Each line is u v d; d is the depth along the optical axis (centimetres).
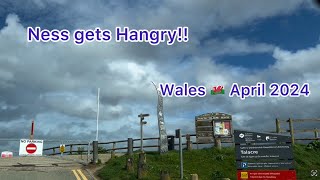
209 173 1973
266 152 1313
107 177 1653
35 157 2681
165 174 1545
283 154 1296
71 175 1730
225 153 2223
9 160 2381
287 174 1283
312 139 2444
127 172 1714
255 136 1330
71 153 3064
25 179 1599
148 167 1853
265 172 1302
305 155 2272
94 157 2111
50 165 2069
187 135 2338
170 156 2164
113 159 2098
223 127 2358
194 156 2177
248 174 1314
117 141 2720
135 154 2239
